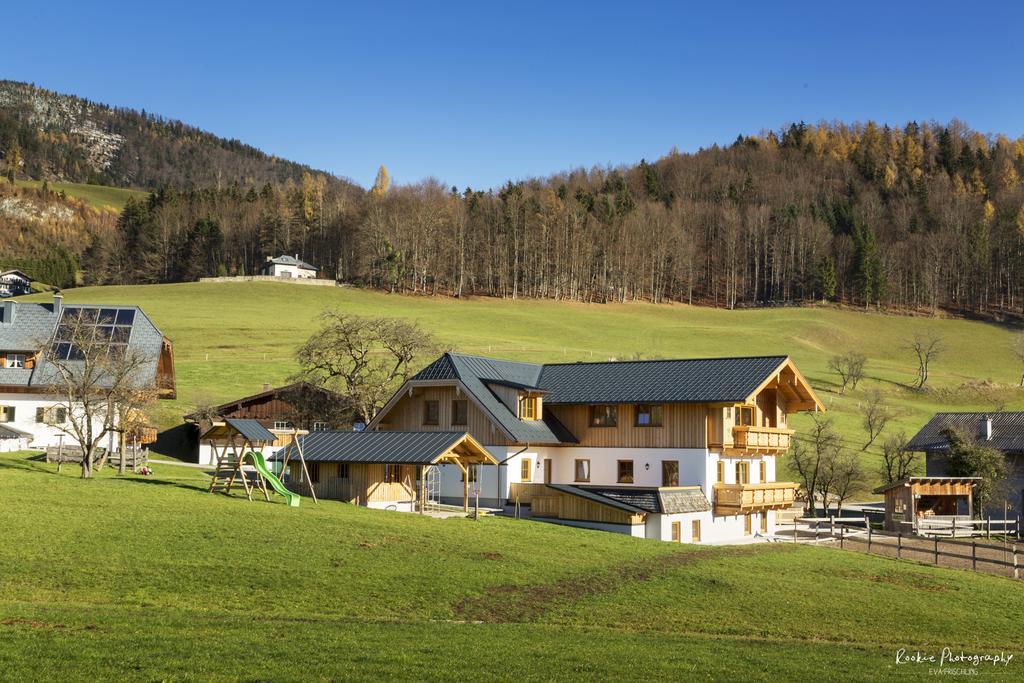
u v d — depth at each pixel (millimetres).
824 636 27969
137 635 21484
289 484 51312
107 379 65688
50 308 74562
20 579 26828
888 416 107062
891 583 36000
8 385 67062
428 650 21750
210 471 62031
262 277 198375
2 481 40500
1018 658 25953
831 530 54500
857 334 187250
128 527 33281
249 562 30422
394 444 48594
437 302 191500
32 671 18047
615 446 56406
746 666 22172
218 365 109938
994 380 150375
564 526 44719
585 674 20344
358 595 28359
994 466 64250
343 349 79688
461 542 36375
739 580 34000
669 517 48250
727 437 54125
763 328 181125
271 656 20172
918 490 60625
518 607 28594
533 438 54688
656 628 27500
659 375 57500
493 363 60844
